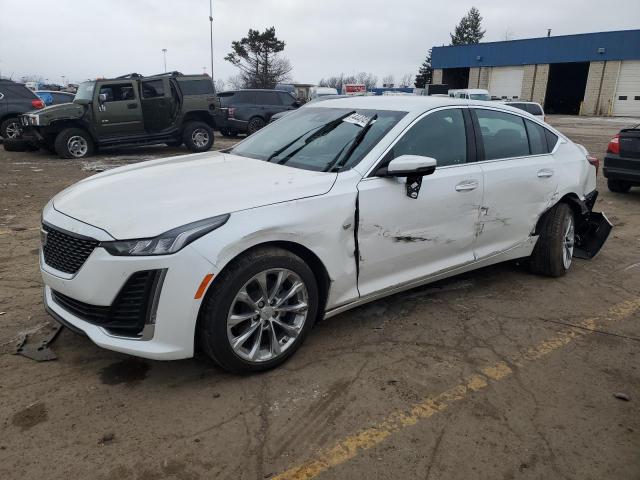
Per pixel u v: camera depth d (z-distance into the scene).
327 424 2.75
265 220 2.95
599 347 3.65
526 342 3.69
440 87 34.22
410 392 3.04
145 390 2.99
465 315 4.07
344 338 3.66
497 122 4.39
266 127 4.68
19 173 10.41
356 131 3.80
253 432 2.68
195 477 2.38
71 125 12.71
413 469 2.46
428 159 3.39
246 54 57.31
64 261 2.97
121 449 2.53
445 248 3.96
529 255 4.80
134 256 2.71
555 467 2.50
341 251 3.33
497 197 4.20
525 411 2.91
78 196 3.29
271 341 3.16
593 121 34.81
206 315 2.88
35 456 2.47
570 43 42.47
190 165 3.84
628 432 2.76
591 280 4.91
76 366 3.21
